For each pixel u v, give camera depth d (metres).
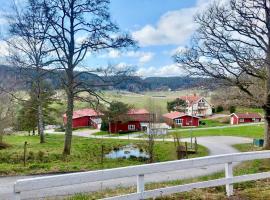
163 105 112.25
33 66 33.97
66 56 30.73
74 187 12.36
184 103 110.25
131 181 13.48
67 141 30.30
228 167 8.71
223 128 76.19
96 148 39.75
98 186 12.47
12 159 24.31
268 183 10.22
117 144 44.97
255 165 17.50
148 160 30.67
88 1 29.92
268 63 27.66
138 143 46.41
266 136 31.62
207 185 8.38
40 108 42.28
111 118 33.50
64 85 31.50
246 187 9.82
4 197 11.62
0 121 34.53
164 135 60.06
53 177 6.47
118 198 7.21
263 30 28.33
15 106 39.00
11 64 36.22
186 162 7.91
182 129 77.69
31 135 60.59
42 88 42.38
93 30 30.41
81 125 97.50
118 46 30.89
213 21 28.69
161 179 14.11
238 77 28.94
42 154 26.17
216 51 28.61
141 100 95.62
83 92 31.92
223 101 30.56
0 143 33.78
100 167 22.61
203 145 45.81
